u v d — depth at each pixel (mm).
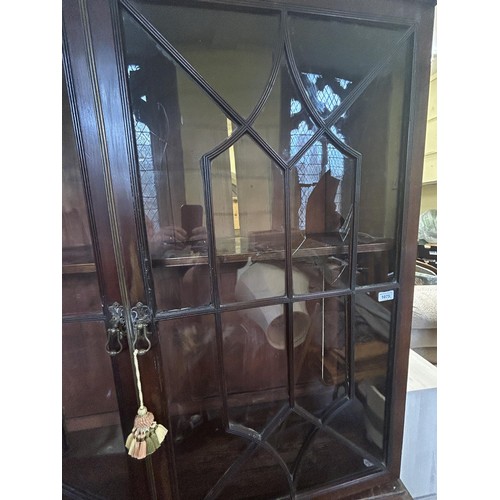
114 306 457
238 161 511
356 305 602
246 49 474
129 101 427
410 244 577
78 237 441
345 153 550
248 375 598
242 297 549
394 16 484
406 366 636
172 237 500
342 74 518
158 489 552
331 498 658
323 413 649
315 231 571
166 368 527
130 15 411
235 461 601
